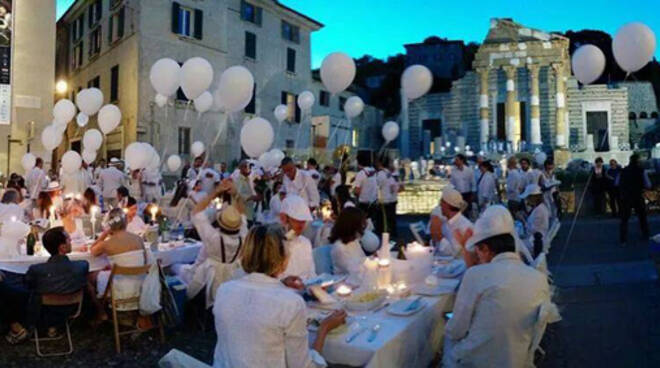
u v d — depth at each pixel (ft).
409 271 12.76
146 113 74.28
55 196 25.20
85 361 14.58
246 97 21.15
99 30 86.99
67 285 14.99
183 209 27.17
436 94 136.15
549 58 123.34
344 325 9.43
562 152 114.01
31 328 14.80
